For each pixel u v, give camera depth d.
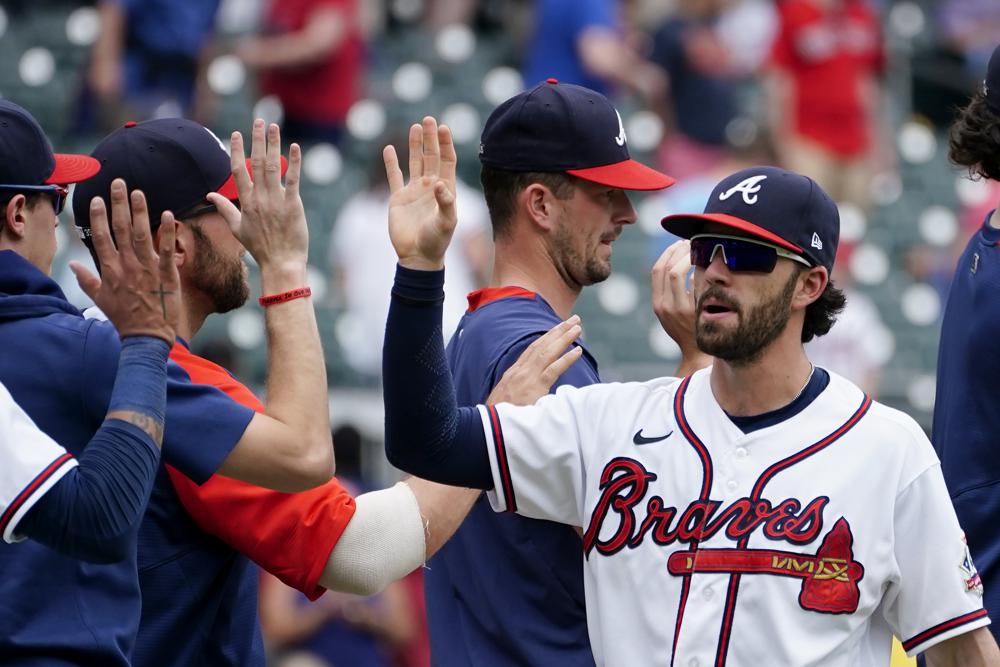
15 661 10.94
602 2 40.94
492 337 13.69
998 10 52.66
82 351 11.52
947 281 41.53
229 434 11.95
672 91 43.62
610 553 11.98
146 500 10.80
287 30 40.22
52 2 48.94
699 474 11.84
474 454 12.23
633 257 39.53
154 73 39.25
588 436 12.28
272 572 12.47
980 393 13.41
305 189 39.97
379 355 33.41
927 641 11.61
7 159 11.56
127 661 11.37
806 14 41.66
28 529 10.52
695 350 14.10
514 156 14.03
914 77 52.09
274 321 12.45
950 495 13.58
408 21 49.72
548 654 12.91
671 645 11.59
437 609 13.87
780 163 40.12
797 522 11.52
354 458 26.62
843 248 40.84
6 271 11.62
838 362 35.31
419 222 12.05
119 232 11.09
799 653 11.32
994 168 13.91
